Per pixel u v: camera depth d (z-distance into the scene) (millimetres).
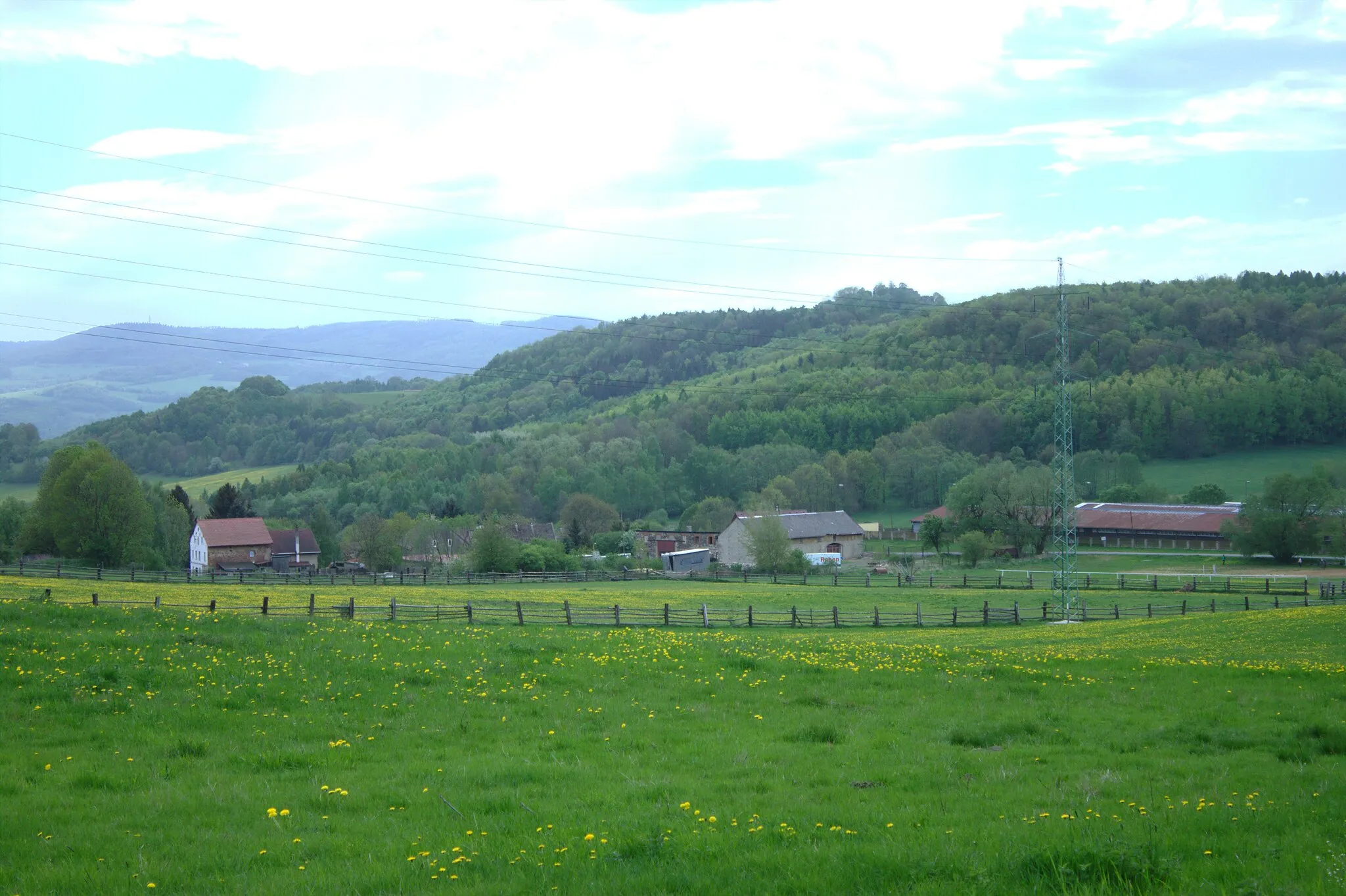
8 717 20031
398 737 19594
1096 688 25688
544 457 167750
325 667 25781
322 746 18812
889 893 10312
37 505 105875
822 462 157125
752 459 159125
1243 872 10531
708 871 11219
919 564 119688
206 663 25359
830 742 19516
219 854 12523
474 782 16078
